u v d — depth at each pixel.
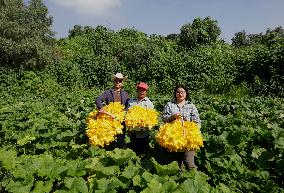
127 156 2.58
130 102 3.10
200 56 12.20
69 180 2.20
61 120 4.39
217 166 2.77
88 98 7.41
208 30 14.52
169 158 2.78
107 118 2.86
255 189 2.59
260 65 10.95
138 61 12.69
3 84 10.74
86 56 13.23
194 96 8.37
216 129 3.87
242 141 3.28
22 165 2.51
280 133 3.40
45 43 13.62
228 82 10.54
